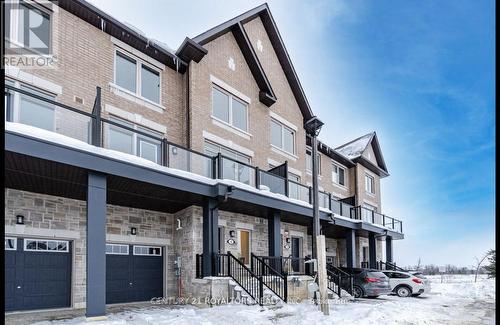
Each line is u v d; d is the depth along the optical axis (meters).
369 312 11.16
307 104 21.16
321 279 10.89
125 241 12.98
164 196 12.25
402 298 16.67
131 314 10.20
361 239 25.81
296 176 20.20
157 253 14.02
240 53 17.66
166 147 11.82
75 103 11.82
